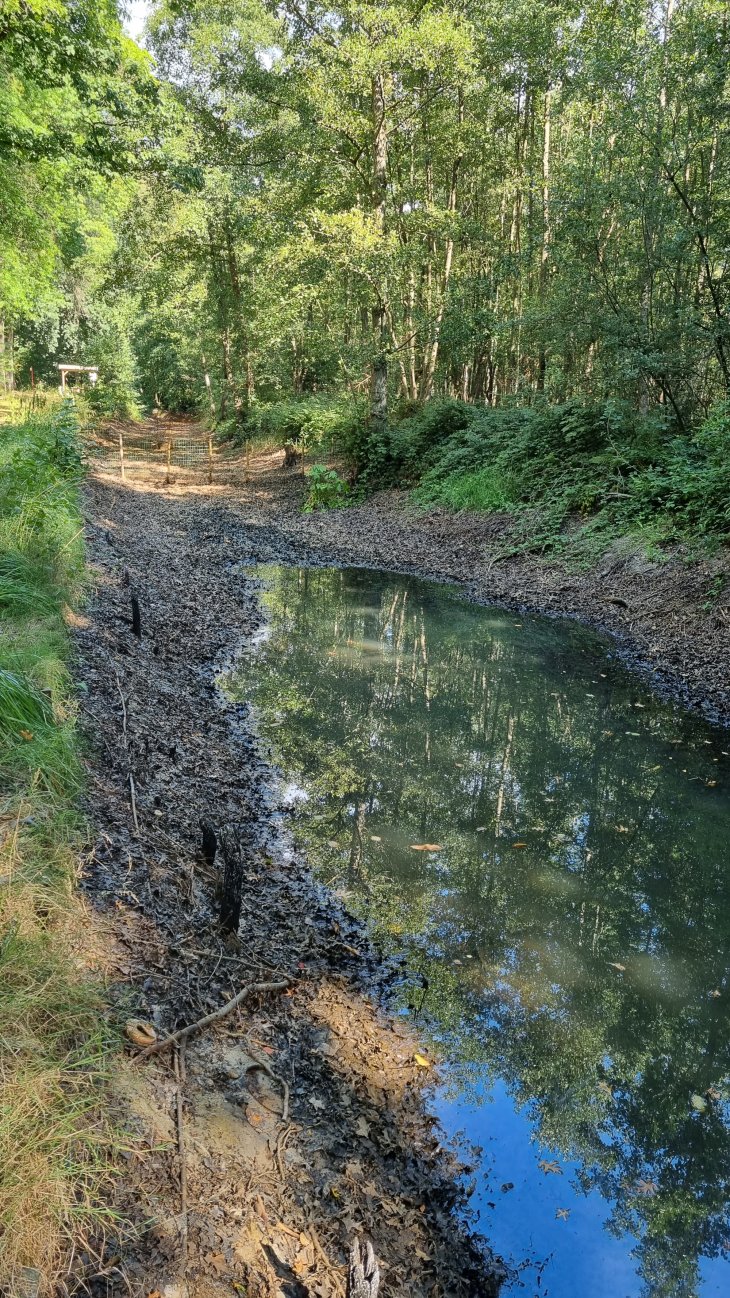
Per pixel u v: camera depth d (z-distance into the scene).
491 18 17.25
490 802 5.93
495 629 10.69
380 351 19.09
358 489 19.39
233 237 25.05
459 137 19.73
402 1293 2.29
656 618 9.92
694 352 12.62
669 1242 2.67
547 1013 3.72
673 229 12.30
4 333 27.97
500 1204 2.73
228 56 21.09
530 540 13.40
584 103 17.17
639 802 6.04
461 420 18.44
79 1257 1.96
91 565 8.95
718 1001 3.92
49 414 14.45
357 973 3.82
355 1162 2.71
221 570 12.90
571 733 7.32
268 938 3.88
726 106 11.09
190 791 5.05
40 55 9.88
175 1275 2.03
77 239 20.61
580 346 14.93
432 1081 3.23
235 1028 3.12
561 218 13.95
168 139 12.38
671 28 12.73
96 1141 2.23
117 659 6.53
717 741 7.15
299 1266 2.22
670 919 4.59
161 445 32.03
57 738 4.12
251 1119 2.70
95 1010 2.74
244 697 7.56
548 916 4.53
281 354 29.36
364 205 19.09
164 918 3.54
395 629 10.64
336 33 17.31
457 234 18.94
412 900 4.54
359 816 5.46
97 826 3.94
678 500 11.40
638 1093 3.31
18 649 4.86
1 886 2.94
